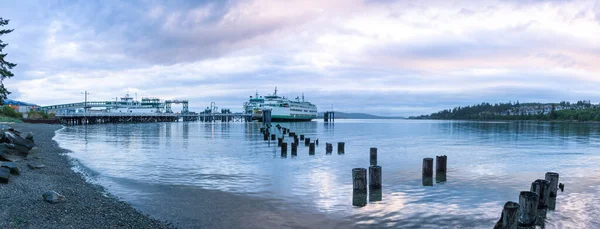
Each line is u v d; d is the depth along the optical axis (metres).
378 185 18.73
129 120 152.12
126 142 48.28
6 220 10.80
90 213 12.73
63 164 25.00
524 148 43.56
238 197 16.88
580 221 13.80
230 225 12.89
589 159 32.38
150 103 189.50
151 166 26.08
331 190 18.53
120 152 35.34
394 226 13.10
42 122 93.12
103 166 25.69
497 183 20.80
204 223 13.02
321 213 14.52
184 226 12.58
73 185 17.52
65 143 44.22
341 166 27.52
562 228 13.05
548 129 101.50
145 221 12.66
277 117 165.50
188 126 122.88
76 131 74.38
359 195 17.44
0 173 14.92
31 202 12.84
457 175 23.36
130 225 11.96
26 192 14.06
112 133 69.38
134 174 22.59
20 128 61.59
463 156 34.84
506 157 33.94
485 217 14.22
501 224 11.81
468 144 49.97
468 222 13.61
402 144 50.03
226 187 19.02
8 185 14.63
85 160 28.72
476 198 17.22
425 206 15.72
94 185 18.72
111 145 43.09
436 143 51.78
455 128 117.38
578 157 33.97
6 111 85.25
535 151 39.81
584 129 100.38
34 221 11.05
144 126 114.81
